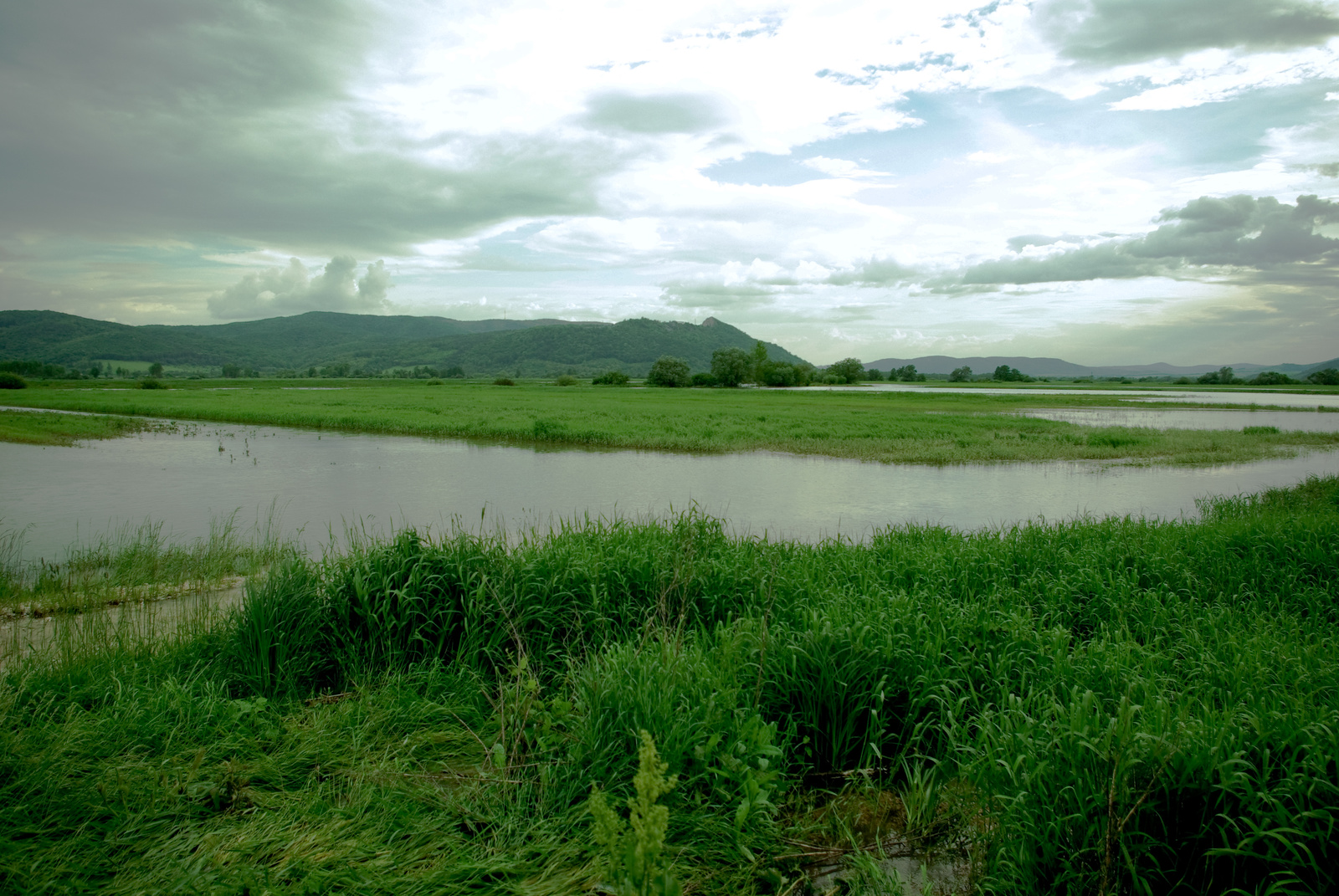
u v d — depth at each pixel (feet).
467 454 75.87
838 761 14.23
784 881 10.46
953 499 50.98
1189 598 22.72
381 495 51.03
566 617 18.66
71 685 14.49
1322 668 15.06
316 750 13.01
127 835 10.28
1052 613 20.66
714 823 11.14
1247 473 65.77
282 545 34.14
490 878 9.91
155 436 91.91
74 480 56.44
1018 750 12.14
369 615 17.85
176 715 13.60
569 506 47.29
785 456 75.92
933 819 12.25
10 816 10.19
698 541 23.41
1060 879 10.00
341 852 10.07
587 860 10.30
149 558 29.04
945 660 16.14
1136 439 87.86
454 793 11.91
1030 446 81.82
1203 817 10.68
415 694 15.75
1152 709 12.42
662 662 14.15
